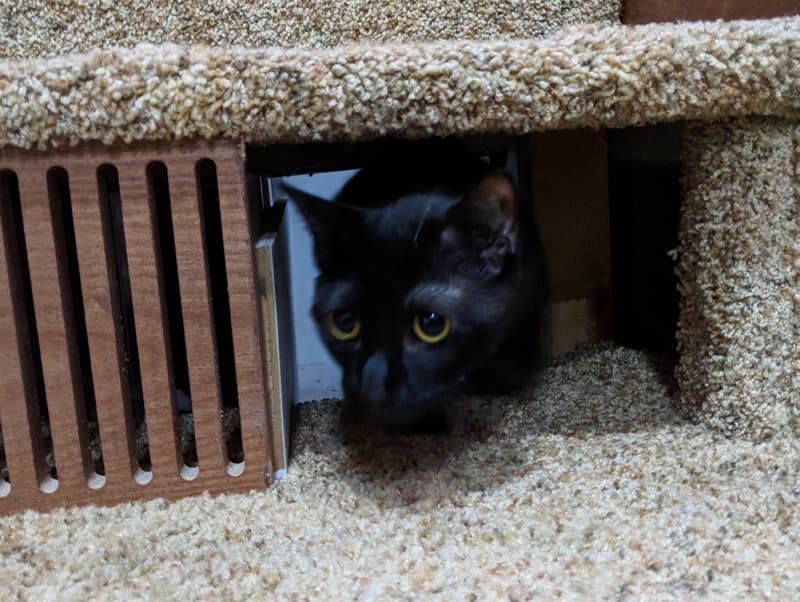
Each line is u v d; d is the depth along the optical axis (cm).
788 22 93
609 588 72
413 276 99
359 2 127
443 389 104
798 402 103
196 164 88
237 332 94
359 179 127
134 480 96
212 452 96
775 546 78
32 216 87
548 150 154
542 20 133
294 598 73
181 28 125
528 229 125
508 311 111
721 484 93
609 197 163
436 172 121
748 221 99
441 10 129
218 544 85
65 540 86
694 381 113
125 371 96
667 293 152
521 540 83
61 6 121
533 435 113
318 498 96
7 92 81
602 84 88
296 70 84
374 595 73
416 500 94
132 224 89
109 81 82
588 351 154
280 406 100
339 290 103
